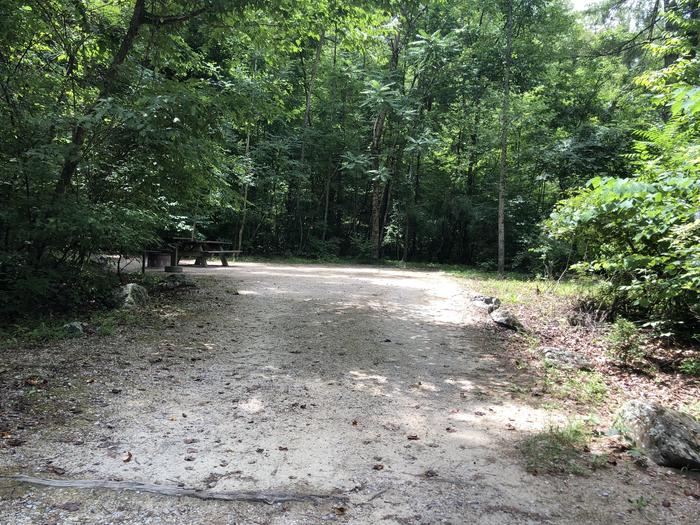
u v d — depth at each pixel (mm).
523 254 19031
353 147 24094
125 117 6535
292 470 3135
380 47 23703
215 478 2980
